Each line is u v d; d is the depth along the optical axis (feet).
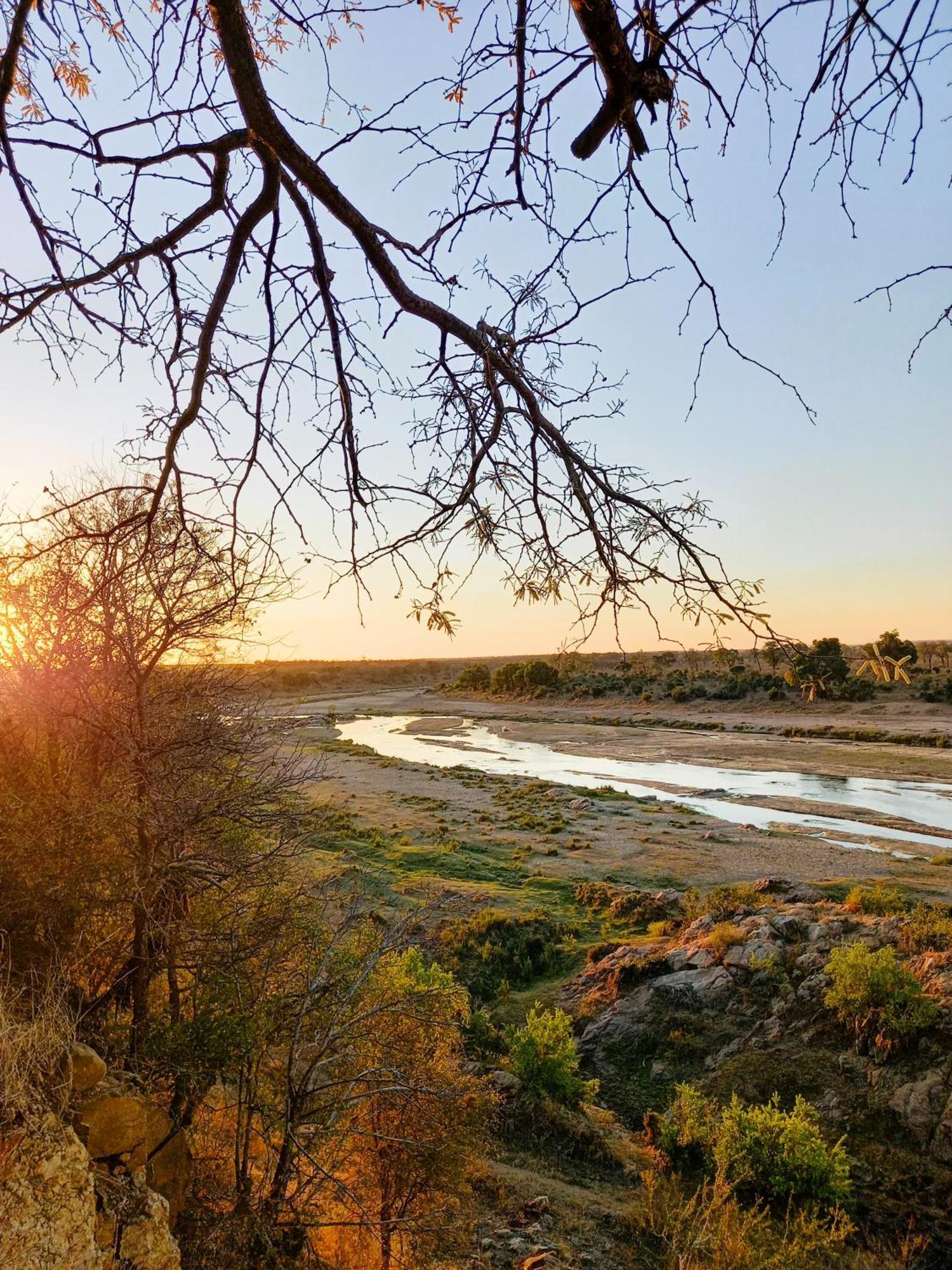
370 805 138.41
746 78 5.17
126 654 19.16
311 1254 21.04
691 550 5.90
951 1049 47.73
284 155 5.77
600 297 6.29
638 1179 42.50
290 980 24.27
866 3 4.17
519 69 5.62
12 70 5.42
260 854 24.68
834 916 67.46
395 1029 26.25
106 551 7.27
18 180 5.82
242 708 24.95
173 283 6.97
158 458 7.39
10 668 18.94
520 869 99.71
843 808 143.43
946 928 59.67
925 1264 37.14
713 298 5.89
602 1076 56.08
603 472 6.40
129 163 5.98
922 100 4.39
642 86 5.25
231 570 7.47
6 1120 12.38
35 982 17.01
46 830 19.16
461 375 6.68
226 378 7.27
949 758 190.90
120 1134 16.06
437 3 6.18
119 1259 13.84
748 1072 52.19
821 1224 38.14
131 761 21.13
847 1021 52.80
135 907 20.70
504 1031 59.88
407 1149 25.62
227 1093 26.53
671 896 86.48
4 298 5.95
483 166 6.25
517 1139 45.01
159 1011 24.79
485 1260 31.83
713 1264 32.30
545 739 254.27
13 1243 11.27
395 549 6.70
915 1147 43.37
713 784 170.91
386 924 42.60
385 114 6.13
